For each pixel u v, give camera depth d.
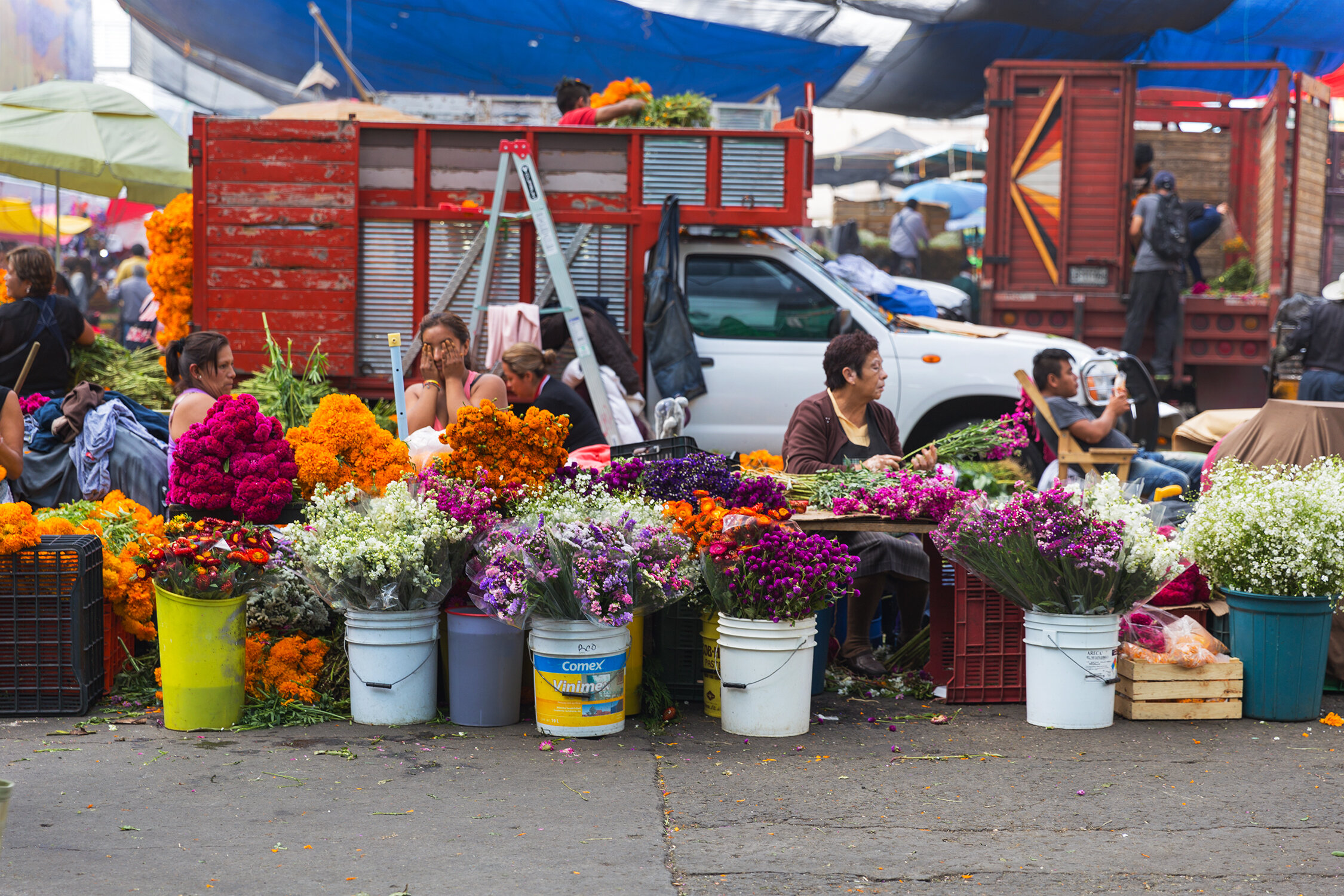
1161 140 12.74
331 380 7.82
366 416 5.31
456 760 4.16
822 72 14.26
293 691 4.73
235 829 3.44
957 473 5.89
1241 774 4.01
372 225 7.77
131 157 11.39
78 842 3.32
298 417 7.25
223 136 7.66
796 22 12.77
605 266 7.88
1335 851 3.29
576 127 7.76
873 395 5.78
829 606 4.78
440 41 13.60
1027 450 7.06
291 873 3.11
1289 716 4.74
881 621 6.30
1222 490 4.92
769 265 8.20
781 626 4.45
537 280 7.81
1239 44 12.66
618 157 7.82
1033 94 10.83
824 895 3.00
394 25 13.25
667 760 4.19
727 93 14.92
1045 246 10.86
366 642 4.59
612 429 7.39
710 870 3.16
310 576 4.55
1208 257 12.80
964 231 18.84
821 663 5.19
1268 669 4.75
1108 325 10.89
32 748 4.26
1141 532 4.60
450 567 4.69
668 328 7.76
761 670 4.48
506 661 4.64
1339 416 5.48
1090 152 10.78
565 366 7.82
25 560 4.69
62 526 5.02
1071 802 3.72
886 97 15.02
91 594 4.82
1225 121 12.75
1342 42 12.23
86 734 4.46
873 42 13.25
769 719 4.50
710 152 7.83
